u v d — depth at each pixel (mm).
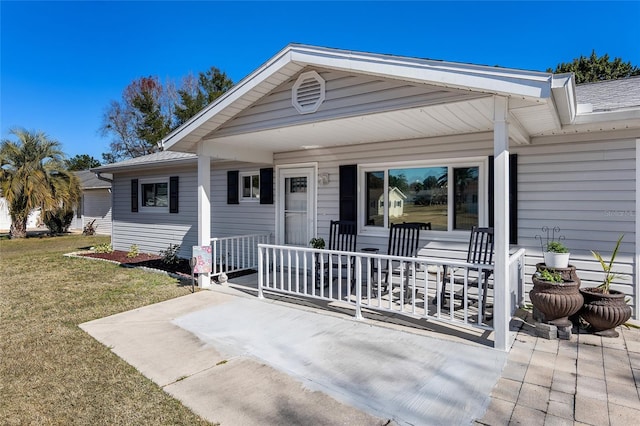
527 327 4270
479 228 4898
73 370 3398
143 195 11070
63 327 4555
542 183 5098
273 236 8000
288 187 7840
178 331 4371
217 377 3219
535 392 2859
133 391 3006
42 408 2787
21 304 5594
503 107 3525
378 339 4004
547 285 3963
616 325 3922
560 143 4977
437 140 5859
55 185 16344
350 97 4359
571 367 3273
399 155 6219
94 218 20016
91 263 9328
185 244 9781
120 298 5898
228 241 8812
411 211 6273
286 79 4945
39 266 8930
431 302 5430
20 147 15734
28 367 3465
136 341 4082
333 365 3406
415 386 2996
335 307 5230
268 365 3434
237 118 5613
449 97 3684
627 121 4262
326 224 7191
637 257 4582
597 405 2666
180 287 6598
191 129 5730
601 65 20375
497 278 3652
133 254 10242
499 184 3586
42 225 21562
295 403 2779
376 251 6102
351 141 6359
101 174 11727
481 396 2818
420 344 3848
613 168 4695
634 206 4594
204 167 6320
